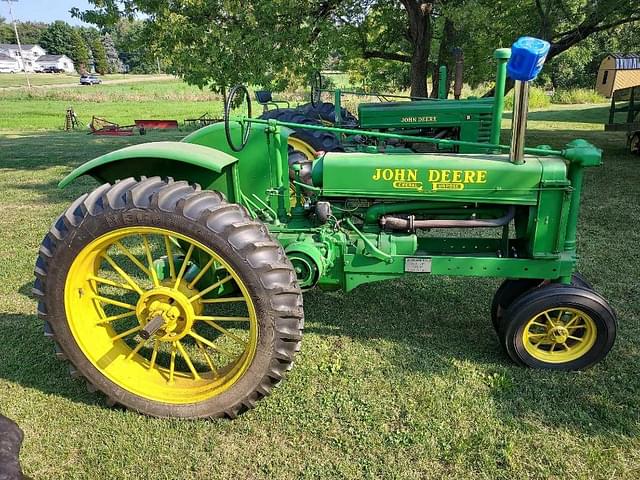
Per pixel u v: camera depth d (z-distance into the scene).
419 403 2.76
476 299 4.00
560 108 23.28
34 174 9.43
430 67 12.16
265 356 2.51
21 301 4.05
